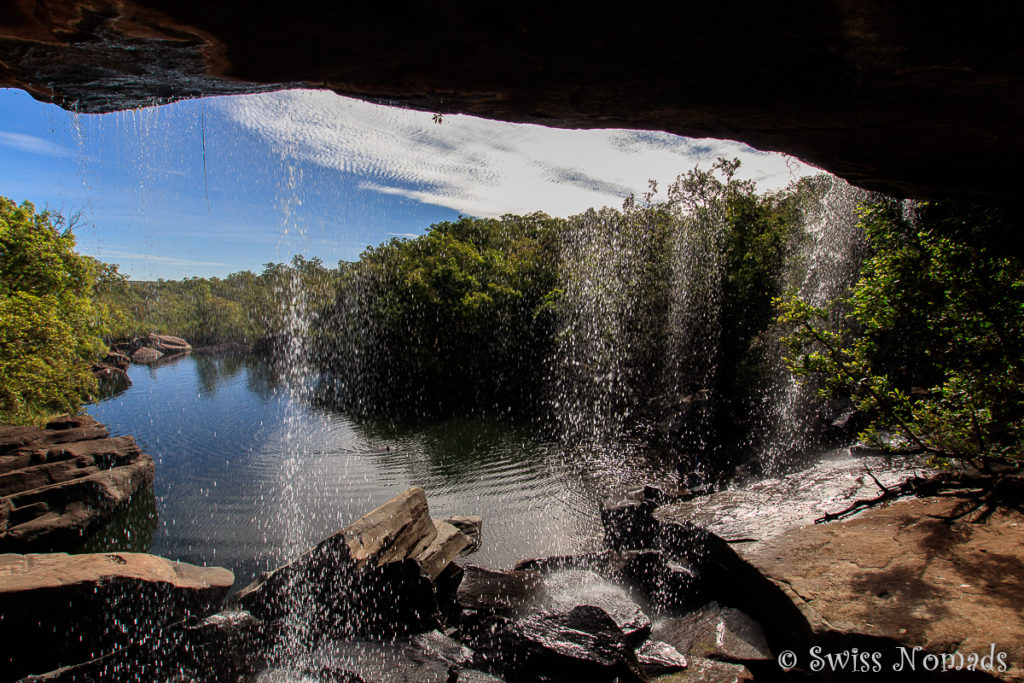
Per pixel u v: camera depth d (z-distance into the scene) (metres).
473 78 2.39
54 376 18.44
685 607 5.73
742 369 16.98
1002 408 5.05
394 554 7.34
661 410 17.78
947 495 5.48
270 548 9.97
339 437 19.05
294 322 49.28
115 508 12.16
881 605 3.92
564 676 4.75
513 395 25.42
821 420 13.00
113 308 35.66
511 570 7.42
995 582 3.89
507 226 39.44
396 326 30.48
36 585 6.24
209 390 32.72
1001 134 2.48
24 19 2.01
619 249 22.69
